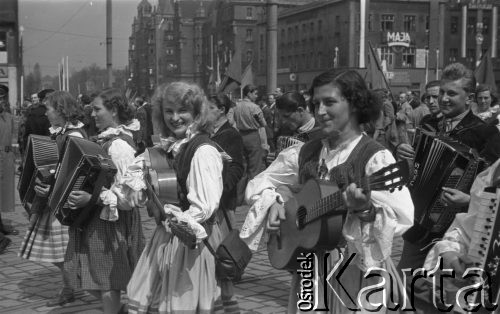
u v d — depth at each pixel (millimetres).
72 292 5434
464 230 3045
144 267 3656
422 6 61375
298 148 3352
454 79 4102
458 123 4121
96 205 4328
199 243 3438
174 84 3586
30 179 5258
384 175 2656
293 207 3113
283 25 72312
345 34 59844
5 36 30719
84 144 4438
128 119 4699
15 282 6160
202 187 3387
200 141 3506
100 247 4352
